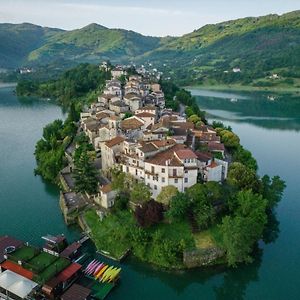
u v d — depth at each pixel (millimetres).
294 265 108312
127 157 134750
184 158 120562
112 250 110812
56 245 108438
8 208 141125
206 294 97250
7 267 96500
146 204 115375
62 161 174125
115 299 93062
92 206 132250
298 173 182625
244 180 128625
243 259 106000
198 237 109188
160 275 102062
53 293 89250
